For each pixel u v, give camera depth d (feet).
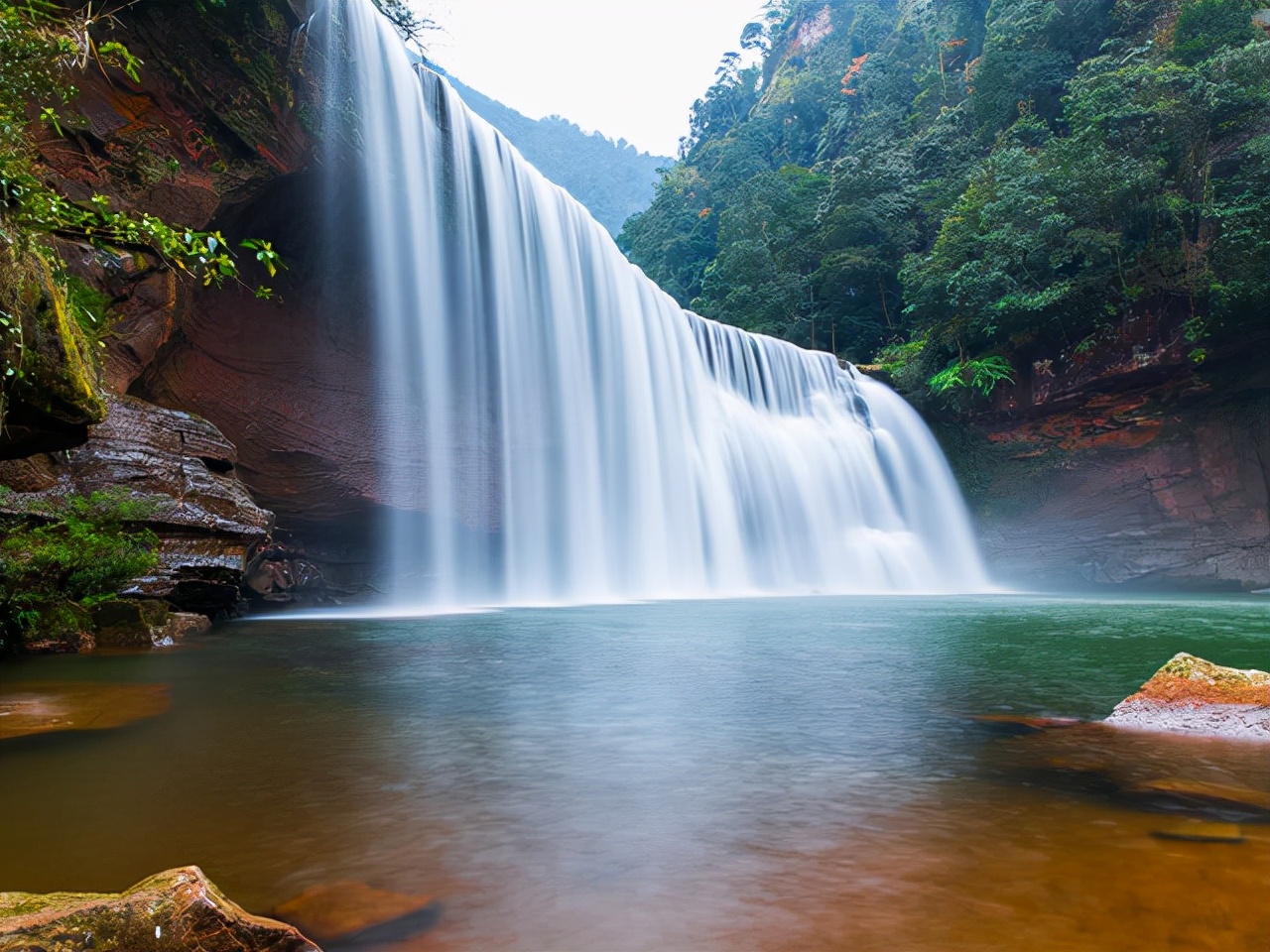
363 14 65.92
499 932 7.82
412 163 70.03
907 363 118.62
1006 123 151.33
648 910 8.27
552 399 77.36
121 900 6.70
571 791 12.69
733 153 273.75
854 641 35.14
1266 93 92.73
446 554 73.72
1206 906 8.12
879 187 164.14
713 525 87.76
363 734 17.02
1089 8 143.54
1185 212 93.45
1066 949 7.21
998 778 13.17
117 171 50.83
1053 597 78.38
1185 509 97.40
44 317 19.22
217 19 53.98
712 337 96.53
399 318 69.87
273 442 68.74
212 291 64.13
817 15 354.95
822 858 9.68
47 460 38.04
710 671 26.11
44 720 18.52
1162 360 92.84
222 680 24.64
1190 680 17.70
